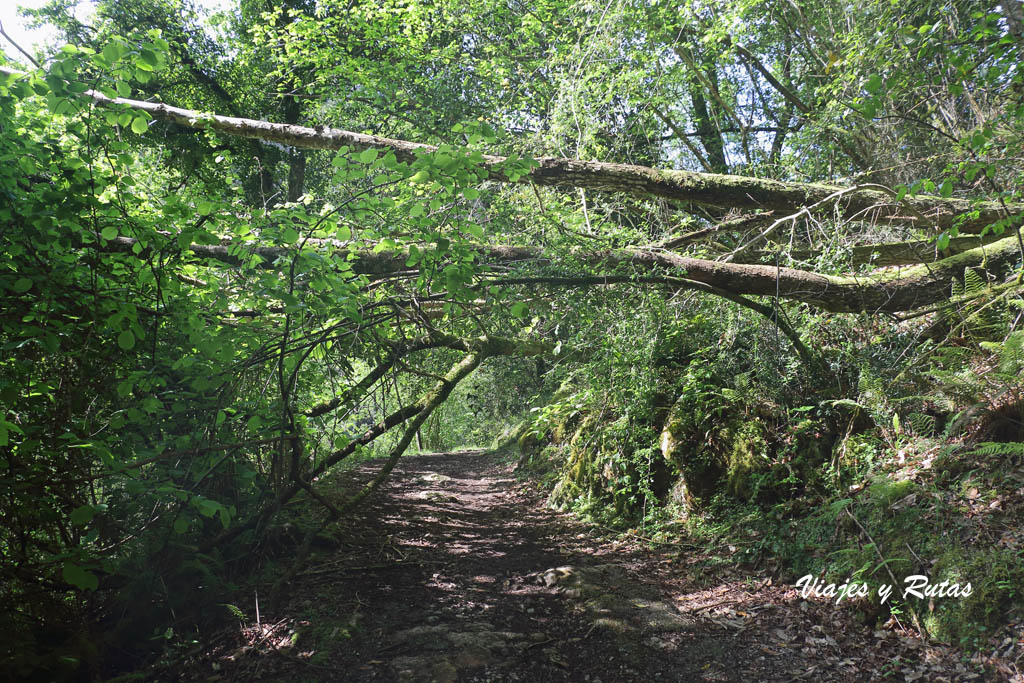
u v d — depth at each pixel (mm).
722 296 7094
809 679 4008
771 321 7219
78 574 3629
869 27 9867
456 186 4520
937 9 8594
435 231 5352
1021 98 7133
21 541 4164
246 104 17906
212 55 17391
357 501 6777
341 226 4809
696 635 4734
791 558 5590
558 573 5992
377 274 6266
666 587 5707
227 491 5859
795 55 14281
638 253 6934
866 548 4973
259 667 4336
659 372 7926
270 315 5406
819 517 5691
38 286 3975
